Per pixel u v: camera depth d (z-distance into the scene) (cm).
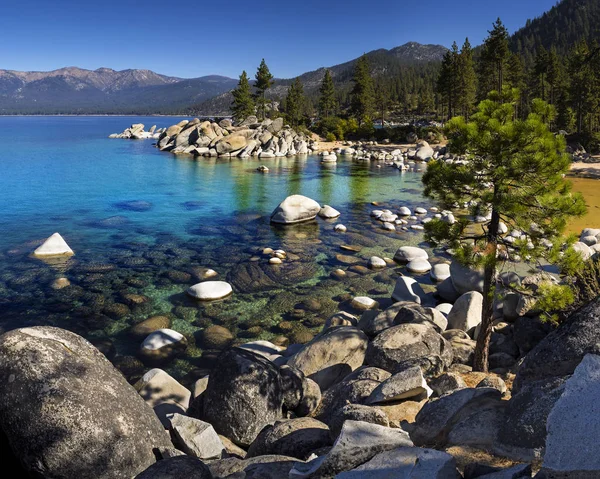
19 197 3544
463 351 1150
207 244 2478
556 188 976
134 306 1659
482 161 1000
